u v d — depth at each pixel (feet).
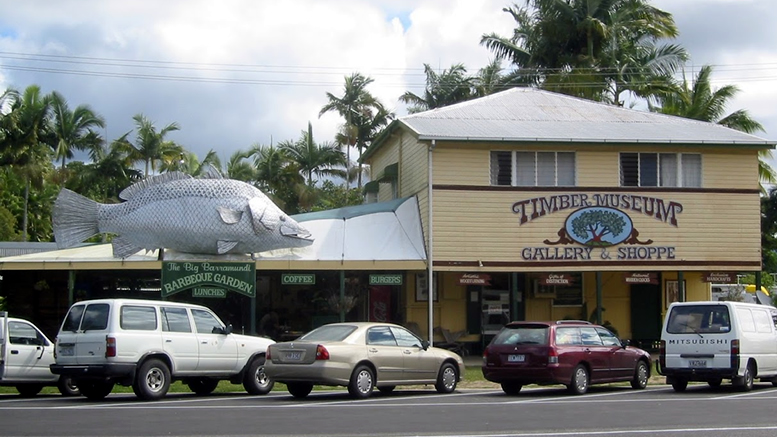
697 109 138.72
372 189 108.99
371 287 96.02
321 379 53.98
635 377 64.39
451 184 87.04
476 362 88.17
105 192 175.22
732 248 91.40
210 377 58.70
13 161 154.61
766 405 51.52
